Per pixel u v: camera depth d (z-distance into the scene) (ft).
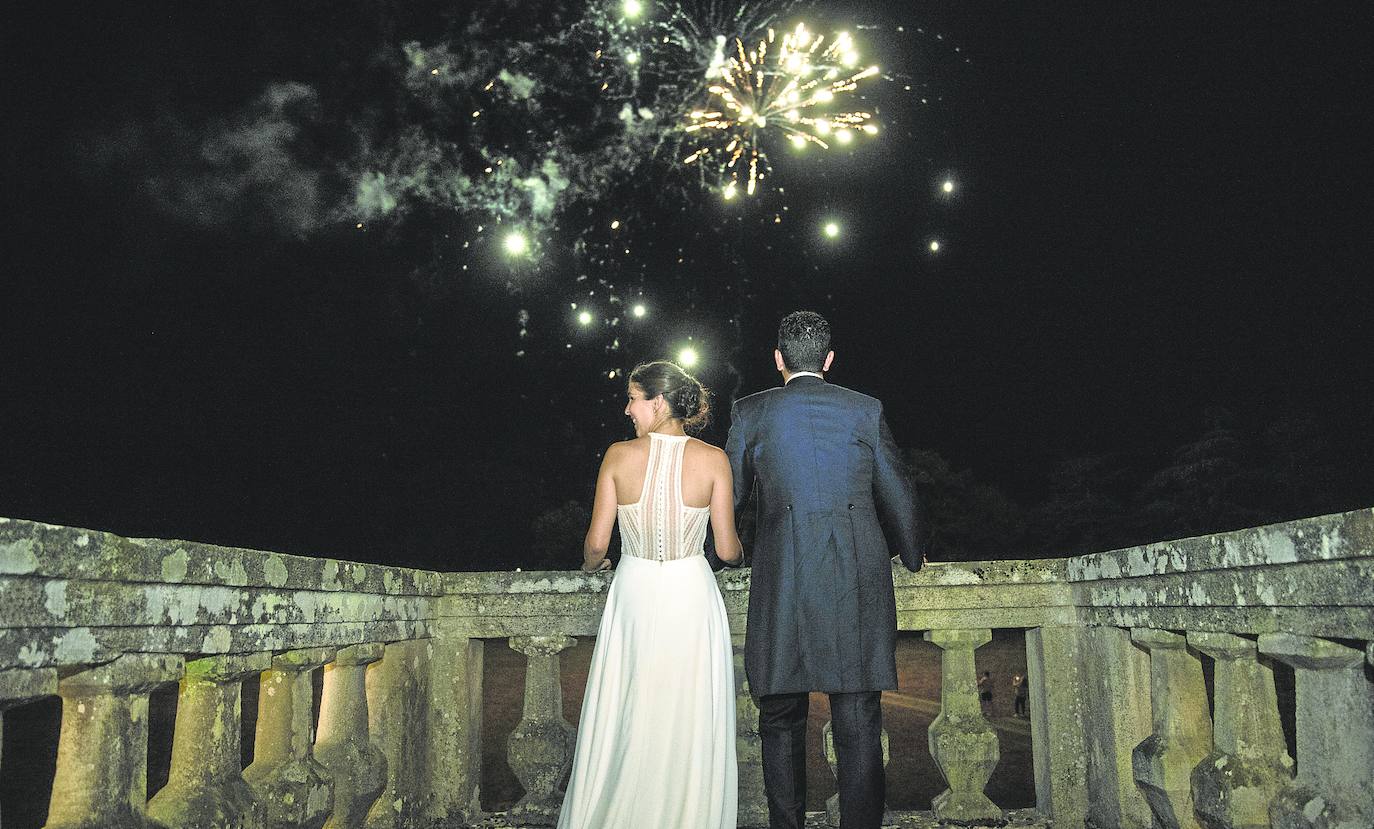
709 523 11.12
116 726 7.97
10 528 6.57
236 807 9.38
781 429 10.75
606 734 10.70
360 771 11.95
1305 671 8.95
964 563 14.26
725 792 10.75
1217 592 10.11
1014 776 41.78
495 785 37.86
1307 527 8.43
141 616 8.00
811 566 10.37
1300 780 9.04
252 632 9.73
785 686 10.19
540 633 14.52
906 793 39.29
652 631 10.69
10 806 27.02
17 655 6.68
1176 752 11.25
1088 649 13.79
